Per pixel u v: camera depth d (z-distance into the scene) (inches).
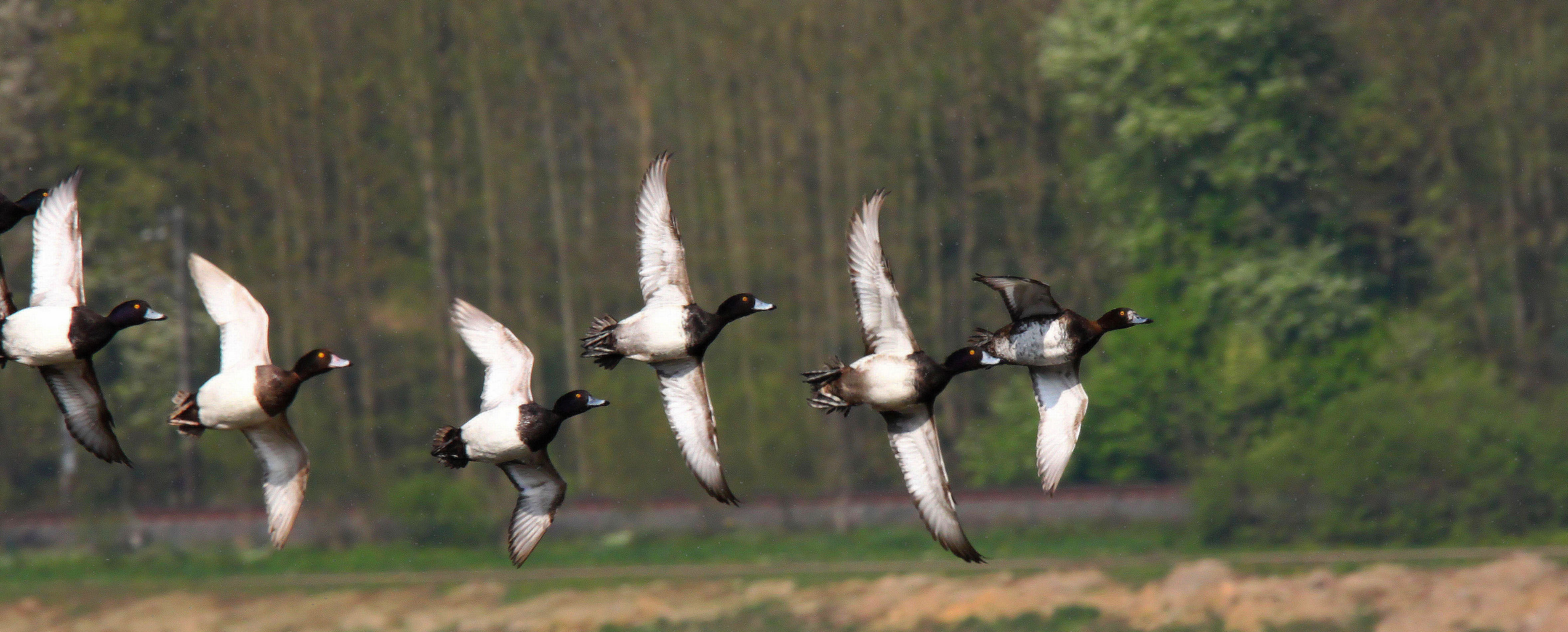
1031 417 1567.4
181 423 417.4
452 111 1734.7
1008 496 1385.3
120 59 1598.2
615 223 1756.9
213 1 1643.7
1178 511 1353.3
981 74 1706.4
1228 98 1536.7
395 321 1691.7
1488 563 1127.6
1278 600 1031.6
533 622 1061.1
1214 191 1582.2
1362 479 1304.1
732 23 1731.1
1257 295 1507.1
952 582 1109.1
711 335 444.5
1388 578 1058.7
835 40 1711.4
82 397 434.9
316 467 1519.4
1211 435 1469.0
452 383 1675.7
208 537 1366.9
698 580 1153.4
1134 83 1598.2
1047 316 454.0
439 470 1555.1
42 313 421.4
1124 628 1008.2
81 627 1089.4
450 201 1723.7
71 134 1603.1
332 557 1302.9
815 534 1359.5
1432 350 1503.4
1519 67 1574.8
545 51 1756.9
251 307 424.5
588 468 1536.7
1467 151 1583.4
